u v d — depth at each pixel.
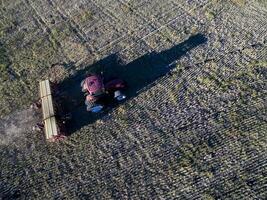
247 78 20.78
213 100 20.30
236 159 17.25
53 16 28.98
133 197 17.47
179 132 19.39
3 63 26.47
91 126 21.17
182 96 21.06
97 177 18.86
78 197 18.31
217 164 17.34
